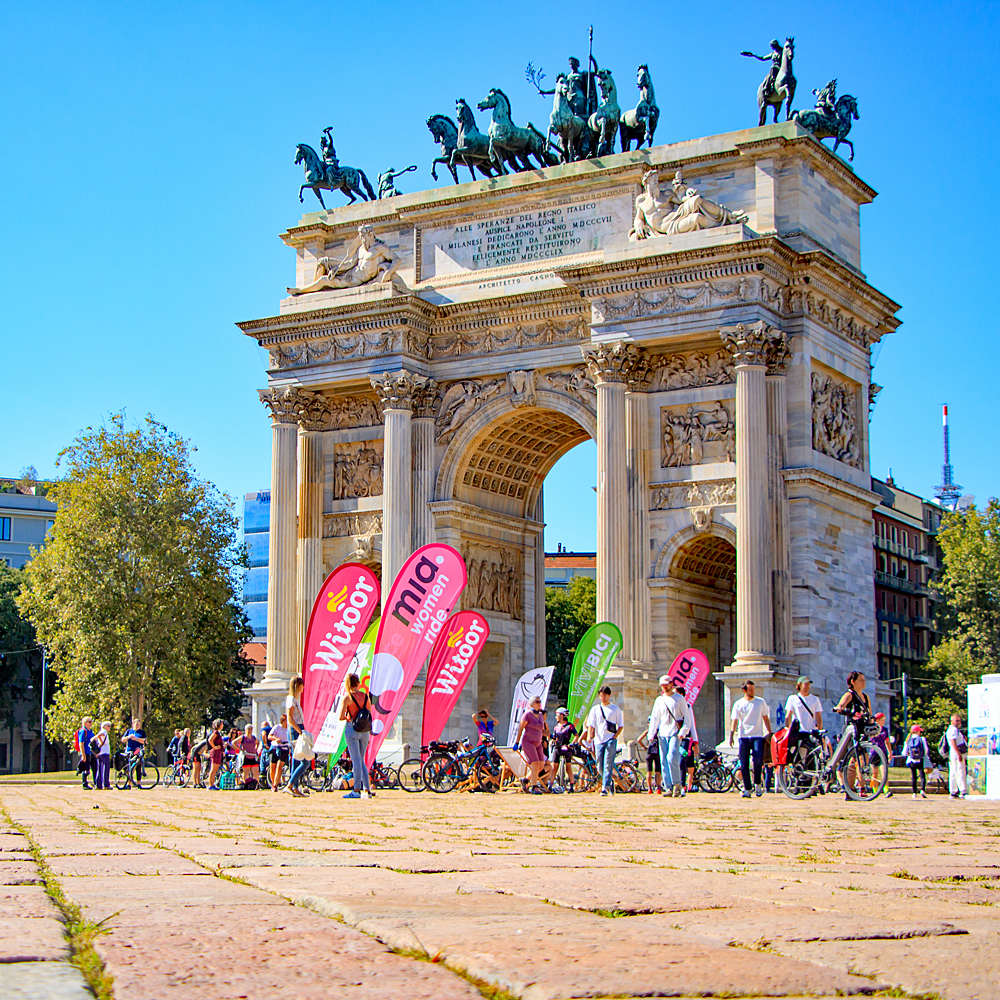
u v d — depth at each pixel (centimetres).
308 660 5041
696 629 8012
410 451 8481
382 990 746
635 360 7750
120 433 11306
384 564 8350
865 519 8194
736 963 827
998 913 1170
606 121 8369
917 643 18088
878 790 4550
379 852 1897
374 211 9019
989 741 5219
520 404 8325
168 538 11075
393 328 8438
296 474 8894
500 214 8619
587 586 17812
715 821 3106
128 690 10888
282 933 955
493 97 8744
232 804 4322
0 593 16362
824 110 7988
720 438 7688
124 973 782
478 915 1054
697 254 7444
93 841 2145
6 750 17262
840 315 8056
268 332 8769
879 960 859
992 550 14138
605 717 5272
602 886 1325
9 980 738
